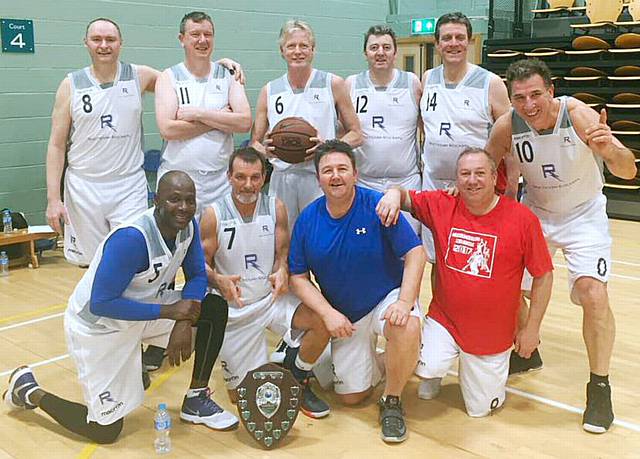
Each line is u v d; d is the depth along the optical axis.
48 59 5.84
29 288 4.90
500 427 2.83
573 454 2.60
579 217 2.95
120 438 2.76
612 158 2.63
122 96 3.54
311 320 2.84
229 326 3.00
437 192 2.99
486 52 8.05
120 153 3.59
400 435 2.70
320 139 3.49
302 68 3.55
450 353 2.90
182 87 3.52
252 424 2.65
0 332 3.99
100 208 3.59
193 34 3.47
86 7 6.03
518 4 8.33
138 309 2.49
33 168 5.88
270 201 3.02
